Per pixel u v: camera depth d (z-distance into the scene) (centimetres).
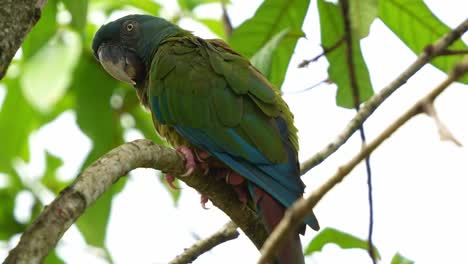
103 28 1173
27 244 548
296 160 955
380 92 930
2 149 1307
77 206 596
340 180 508
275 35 982
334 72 973
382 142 511
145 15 1164
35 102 1089
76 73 1272
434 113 498
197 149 960
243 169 915
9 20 719
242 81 979
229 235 935
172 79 1002
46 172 1401
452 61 955
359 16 716
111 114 1275
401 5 981
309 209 502
